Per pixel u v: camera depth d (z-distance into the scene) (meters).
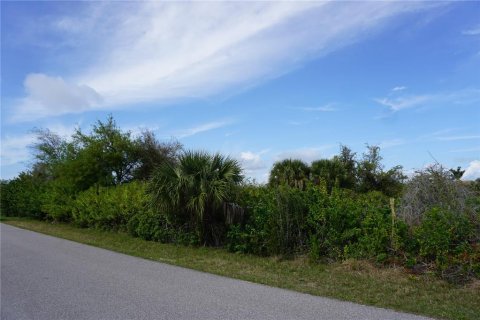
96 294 7.44
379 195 13.47
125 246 13.80
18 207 29.80
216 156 13.11
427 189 9.74
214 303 6.81
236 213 12.46
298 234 11.09
